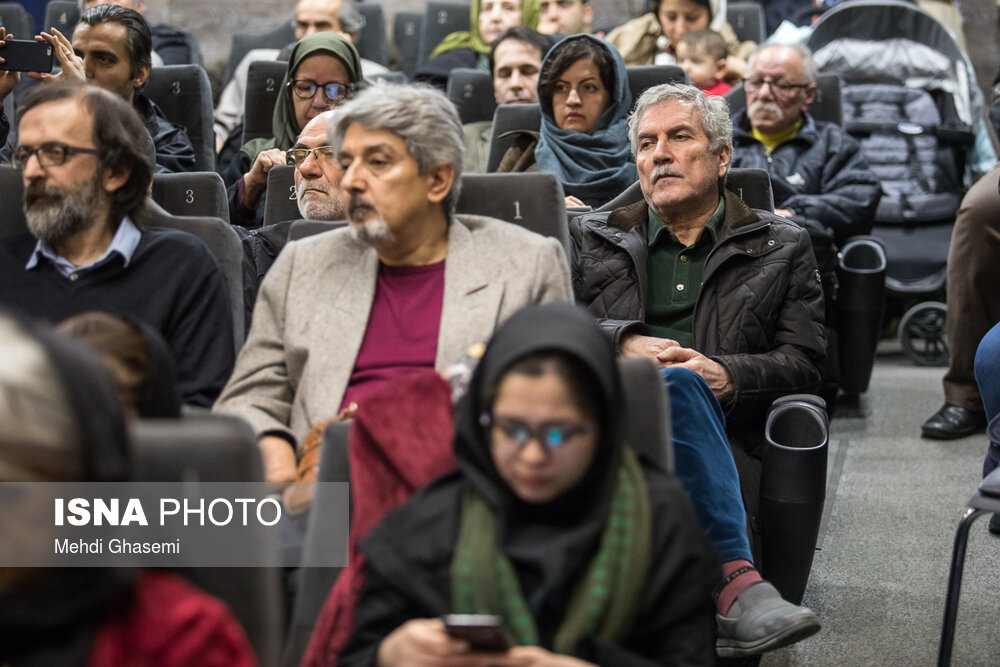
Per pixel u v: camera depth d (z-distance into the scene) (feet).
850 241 14.20
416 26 21.40
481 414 4.78
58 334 3.58
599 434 4.69
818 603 9.11
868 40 18.06
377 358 6.95
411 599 4.79
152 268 7.43
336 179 9.57
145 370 5.40
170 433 5.02
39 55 11.33
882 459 12.46
